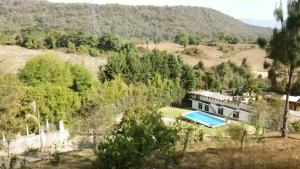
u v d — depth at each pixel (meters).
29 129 34.22
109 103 39.56
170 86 58.28
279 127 31.77
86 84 49.84
